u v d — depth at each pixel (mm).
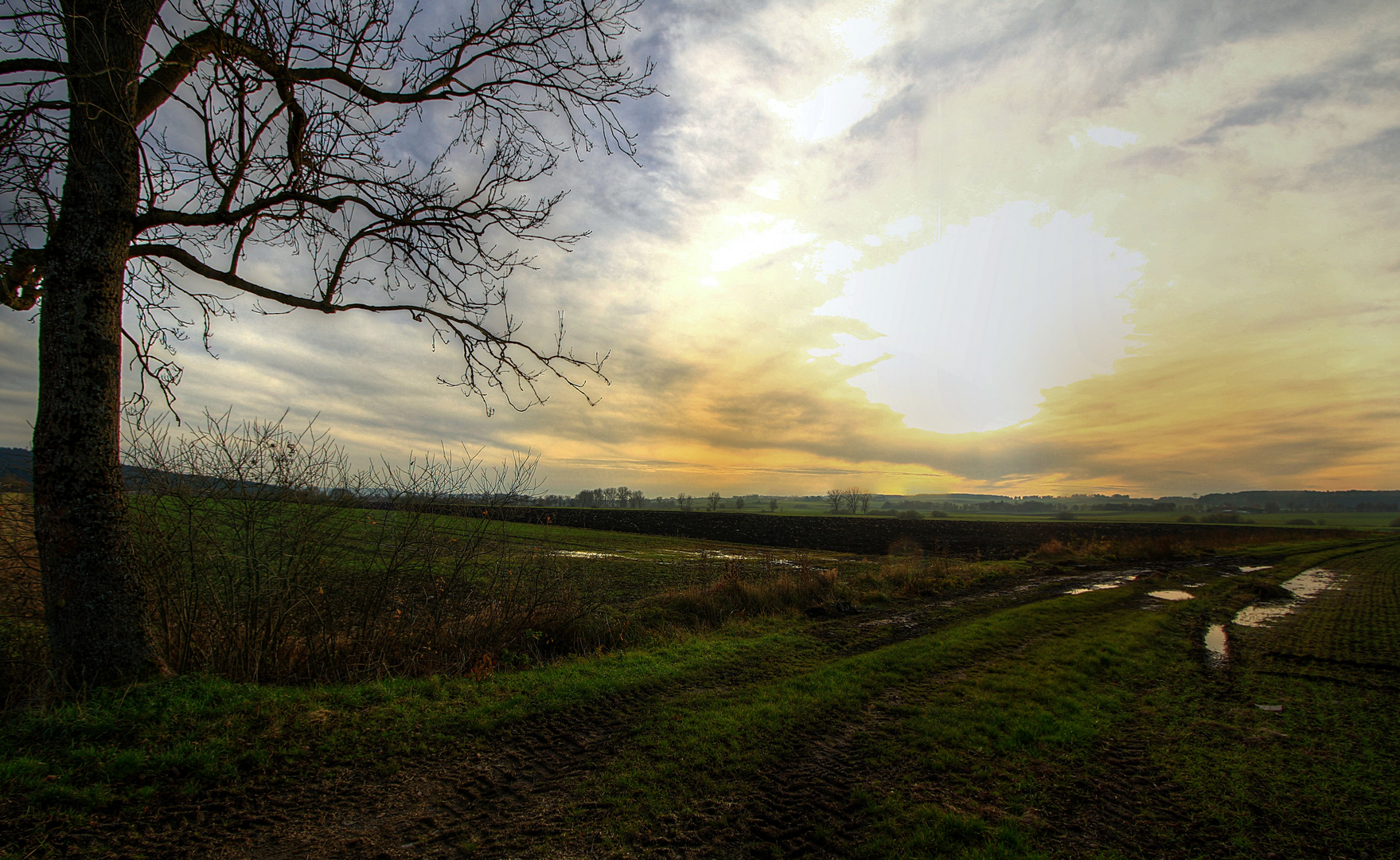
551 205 7891
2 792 3857
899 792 5133
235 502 6922
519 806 4586
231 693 5754
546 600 10523
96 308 5770
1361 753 6176
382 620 8469
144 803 4039
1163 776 5582
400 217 7375
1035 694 7879
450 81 7520
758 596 14398
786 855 4102
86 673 5434
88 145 5797
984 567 23172
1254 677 9125
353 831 4070
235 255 6594
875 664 9094
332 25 6395
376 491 8594
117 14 5762
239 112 6117
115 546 5730
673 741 5910
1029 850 4246
